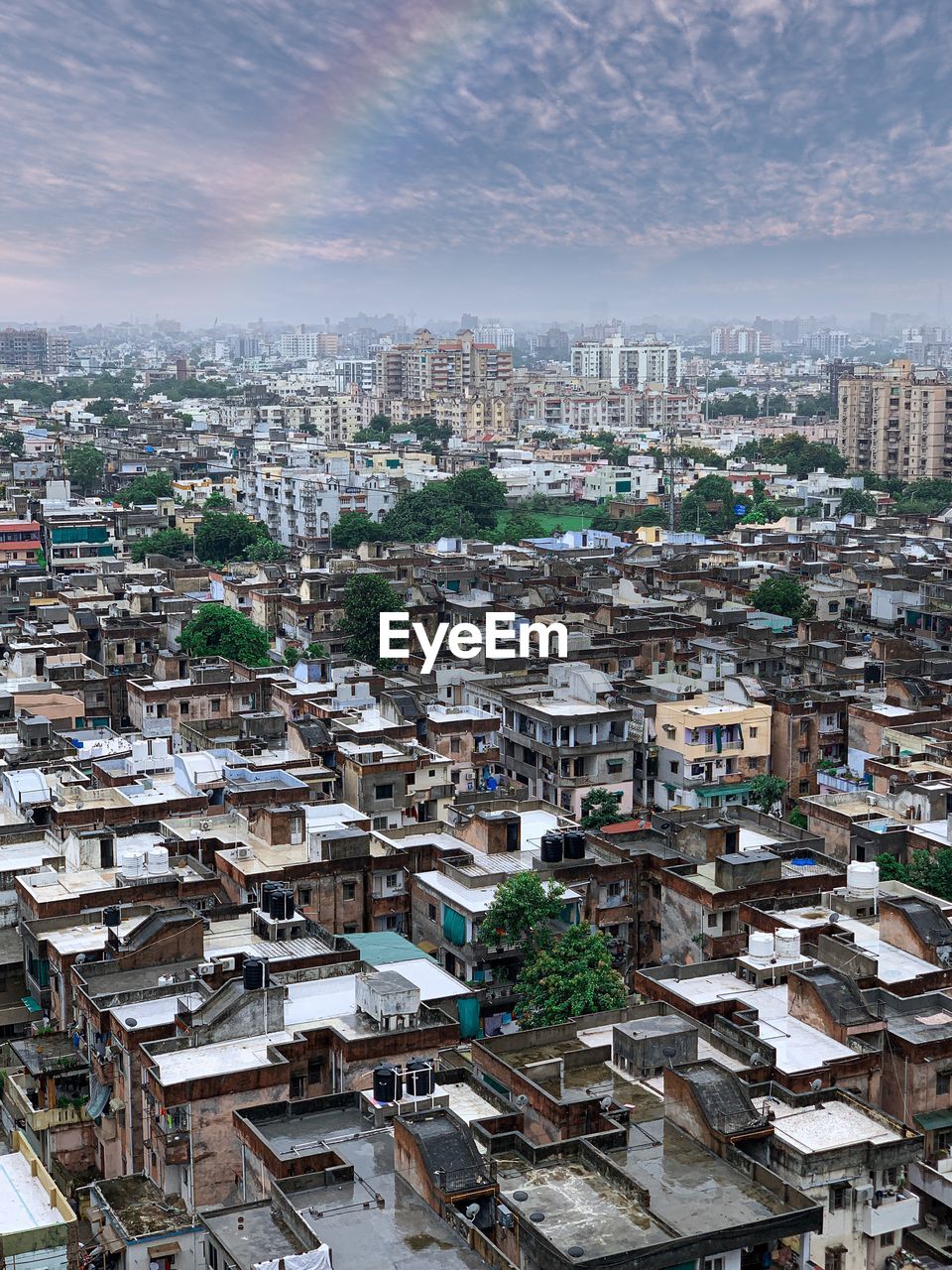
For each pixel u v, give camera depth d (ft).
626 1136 286.87
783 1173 284.82
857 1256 287.48
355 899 442.09
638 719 610.65
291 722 565.94
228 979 353.92
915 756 572.92
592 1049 326.85
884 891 422.41
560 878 440.45
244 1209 262.06
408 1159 268.21
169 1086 302.04
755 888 419.33
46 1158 343.67
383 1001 331.98
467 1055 341.41
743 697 624.59
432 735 595.47
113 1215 294.66
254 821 465.06
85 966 361.71
